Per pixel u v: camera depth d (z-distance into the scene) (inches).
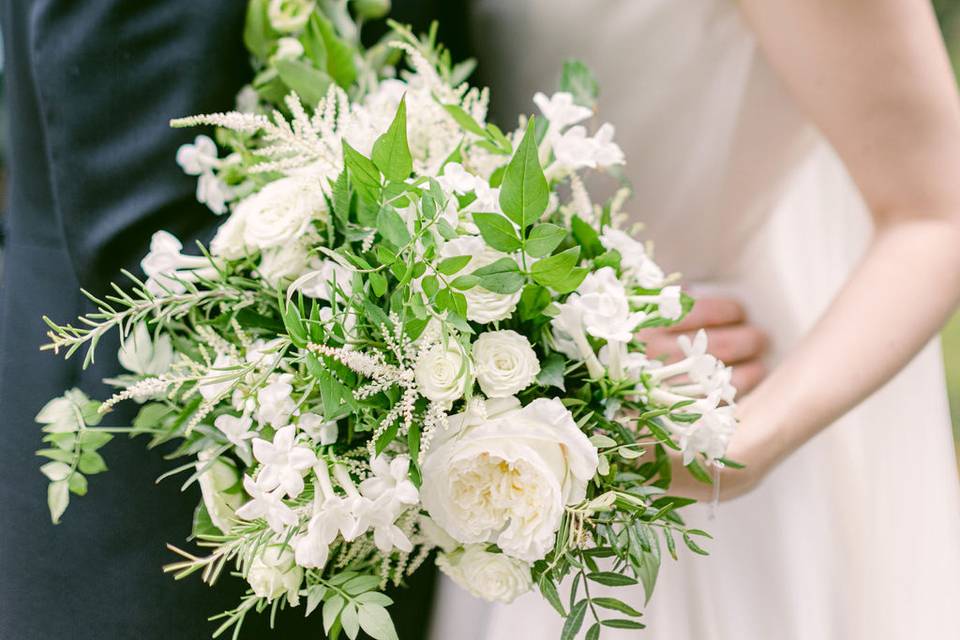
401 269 28.5
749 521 45.4
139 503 35.6
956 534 45.4
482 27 41.2
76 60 33.9
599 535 31.0
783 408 36.6
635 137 41.1
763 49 36.9
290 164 31.9
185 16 34.0
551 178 33.7
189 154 33.8
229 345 31.8
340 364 28.4
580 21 39.4
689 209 42.6
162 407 33.7
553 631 42.7
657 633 43.2
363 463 29.8
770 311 46.1
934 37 34.4
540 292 29.8
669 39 39.2
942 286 35.7
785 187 43.9
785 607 44.7
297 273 31.5
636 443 31.3
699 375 31.6
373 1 36.4
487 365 28.7
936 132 34.5
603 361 31.5
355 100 35.8
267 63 34.9
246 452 31.4
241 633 36.3
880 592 45.1
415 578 40.7
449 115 33.4
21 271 39.1
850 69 34.1
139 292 31.1
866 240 48.8
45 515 36.3
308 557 28.0
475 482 29.1
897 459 46.1
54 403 35.0
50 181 38.4
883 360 36.2
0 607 36.6
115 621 35.5
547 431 28.3
